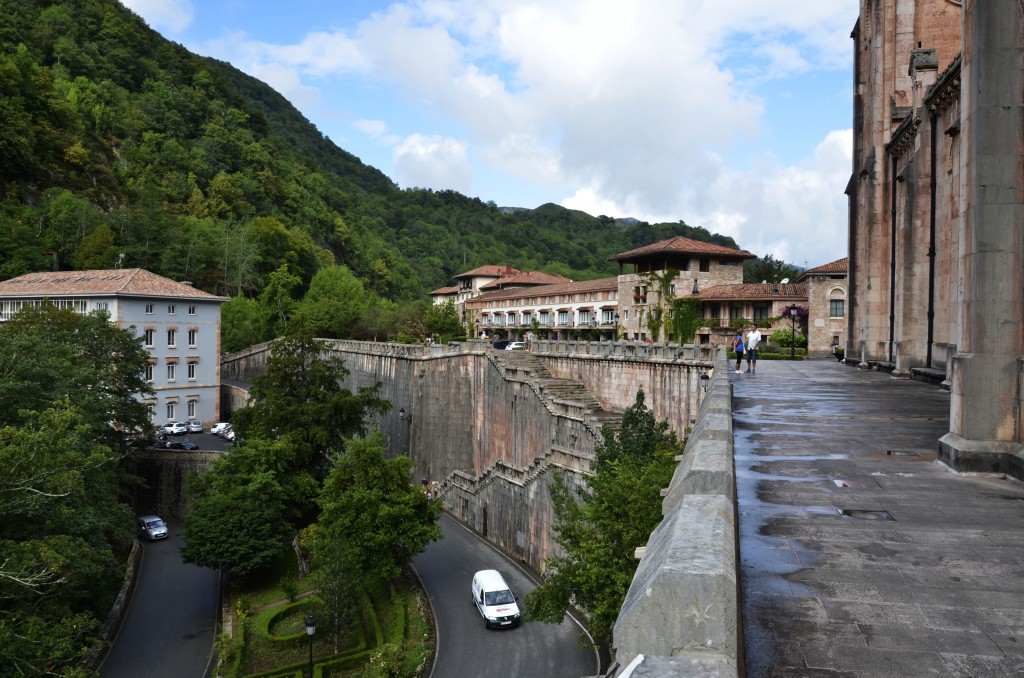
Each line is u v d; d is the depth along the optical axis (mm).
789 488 10562
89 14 164625
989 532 8352
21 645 21484
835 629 5707
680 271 79938
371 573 38594
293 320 101812
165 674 32531
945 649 5352
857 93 45156
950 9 37469
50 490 24828
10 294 73938
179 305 75625
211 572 45625
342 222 172125
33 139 109688
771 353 63562
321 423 51094
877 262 38625
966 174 12367
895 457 12938
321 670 31234
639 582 4664
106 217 110188
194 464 56312
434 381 64750
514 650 32906
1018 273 11602
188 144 154000
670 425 41312
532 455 48938
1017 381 11391
